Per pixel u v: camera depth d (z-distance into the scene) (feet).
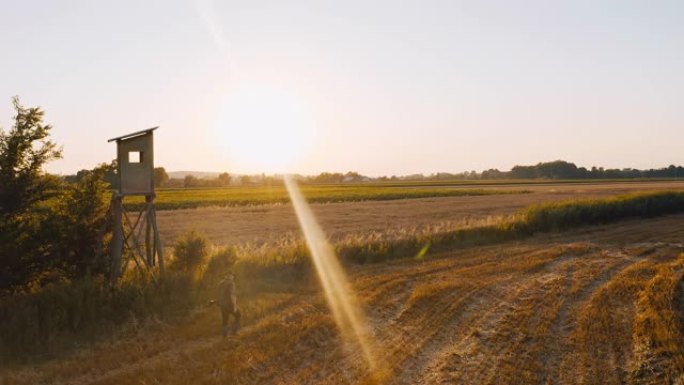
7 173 50.42
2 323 42.68
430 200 237.04
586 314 51.78
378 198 247.29
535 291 61.26
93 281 50.60
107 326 46.06
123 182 57.88
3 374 36.68
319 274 69.10
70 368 37.65
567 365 40.01
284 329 46.60
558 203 132.36
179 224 134.72
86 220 55.93
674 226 123.24
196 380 35.63
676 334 44.06
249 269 66.49
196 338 44.70
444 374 38.34
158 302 51.19
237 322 45.91
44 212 53.67
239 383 35.50
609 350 42.75
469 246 93.09
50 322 43.68
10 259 48.44
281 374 37.40
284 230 122.42
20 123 51.19
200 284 58.18
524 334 46.65
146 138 58.75
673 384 36.09
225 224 135.23
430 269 73.05
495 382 37.01
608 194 270.67
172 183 587.68
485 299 58.18
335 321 49.24
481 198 249.34
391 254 82.64
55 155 53.06
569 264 76.74
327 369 38.52
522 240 101.04
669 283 61.72
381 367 39.17
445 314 52.49
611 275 69.62
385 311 53.42
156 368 37.63
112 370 37.86
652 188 331.57
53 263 53.16
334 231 119.24
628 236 105.70
